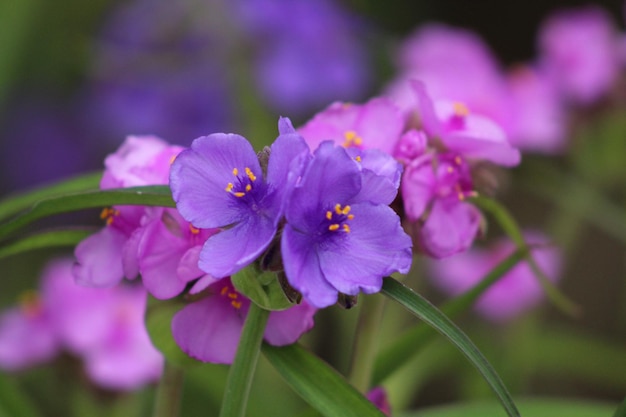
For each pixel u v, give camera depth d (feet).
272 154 1.55
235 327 1.67
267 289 1.56
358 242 1.55
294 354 1.64
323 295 1.53
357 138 1.73
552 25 3.37
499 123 2.97
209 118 3.93
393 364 1.87
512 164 1.76
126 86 3.97
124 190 1.61
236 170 1.57
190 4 3.72
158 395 1.79
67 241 1.77
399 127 1.73
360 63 3.89
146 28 3.83
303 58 3.79
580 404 2.11
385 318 2.85
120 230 1.70
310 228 1.54
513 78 3.14
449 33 3.08
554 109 3.17
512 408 1.56
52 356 2.50
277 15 3.69
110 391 2.51
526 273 3.32
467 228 1.74
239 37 3.73
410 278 2.68
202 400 3.32
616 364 3.45
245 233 1.55
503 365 3.46
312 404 1.62
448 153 1.76
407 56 3.22
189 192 1.56
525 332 3.43
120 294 2.57
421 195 1.71
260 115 3.67
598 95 3.28
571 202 3.41
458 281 3.44
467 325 3.91
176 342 1.67
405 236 1.54
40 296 2.73
